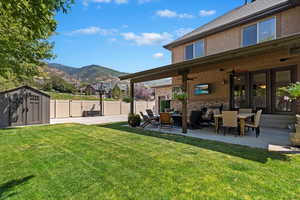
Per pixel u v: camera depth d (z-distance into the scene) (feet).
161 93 64.18
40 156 14.58
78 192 9.04
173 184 9.60
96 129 29.14
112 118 57.00
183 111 25.02
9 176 10.91
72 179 10.41
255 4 37.45
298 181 9.64
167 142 18.97
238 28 34.32
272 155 13.99
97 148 16.80
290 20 27.73
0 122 34.27
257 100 31.50
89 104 68.33
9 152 15.81
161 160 13.19
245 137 21.50
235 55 18.65
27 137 22.59
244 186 9.21
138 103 79.51
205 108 36.42
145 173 11.02
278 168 11.37
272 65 29.22
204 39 40.34
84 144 18.45
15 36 22.26
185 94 24.85
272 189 8.87
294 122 26.08
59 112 60.54
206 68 24.30
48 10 10.37
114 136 22.74
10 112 35.55
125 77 34.81
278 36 28.94
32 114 38.63
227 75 35.55
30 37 11.63
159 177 10.43
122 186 9.52
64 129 29.37
